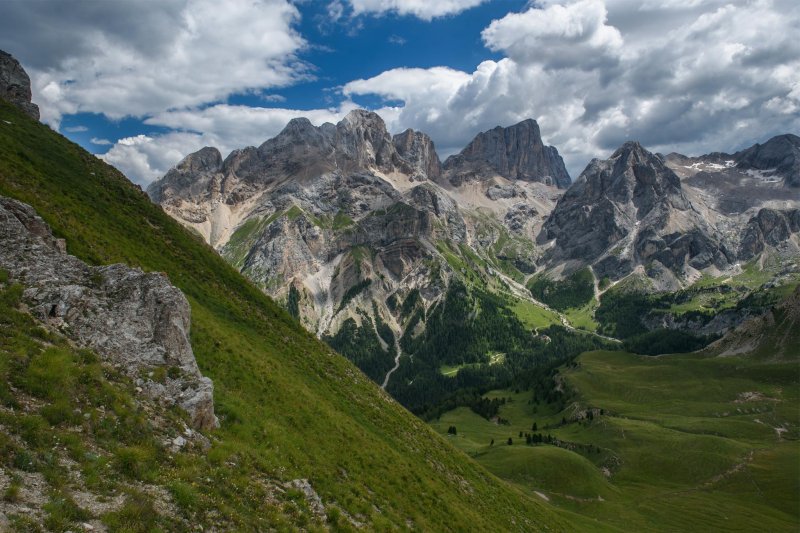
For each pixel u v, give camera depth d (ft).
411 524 129.39
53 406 72.59
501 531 177.88
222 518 74.18
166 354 106.63
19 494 55.21
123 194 262.47
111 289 107.65
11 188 167.22
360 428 176.55
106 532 56.85
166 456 81.05
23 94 333.83
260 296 268.00
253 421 120.78
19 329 82.84
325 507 103.50
